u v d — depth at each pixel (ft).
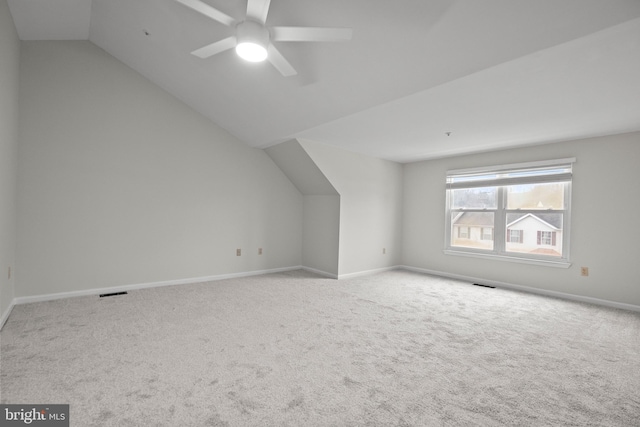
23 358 6.70
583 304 11.70
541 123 10.82
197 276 14.06
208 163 14.32
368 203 16.88
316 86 9.50
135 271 12.42
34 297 10.40
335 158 15.16
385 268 17.92
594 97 8.57
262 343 7.73
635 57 6.53
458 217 16.46
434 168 17.35
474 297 12.39
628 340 8.32
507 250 14.53
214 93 11.90
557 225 13.07
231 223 15.08
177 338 7.91
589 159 12.21
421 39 6.84
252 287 13.30
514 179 14.20
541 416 5.16
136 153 12.39
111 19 9.58
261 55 6.68
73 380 5.91
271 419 4.95
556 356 7.36
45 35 10.23
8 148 8.61
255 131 13.85
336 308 10.64
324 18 6.93
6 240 8.70
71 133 11.03
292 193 17.43
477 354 7.39
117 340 7.70
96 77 11.53
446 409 5.30
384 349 7.56
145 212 12.62
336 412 5.16
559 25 5.72
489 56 6.84
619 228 11.48
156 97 12.87
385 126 11.71
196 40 9.03
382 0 6.18
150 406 5.20
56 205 10.76
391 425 4.88
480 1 5.63
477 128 11.58
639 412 5.31
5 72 8.06
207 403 5.32
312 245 17.11
